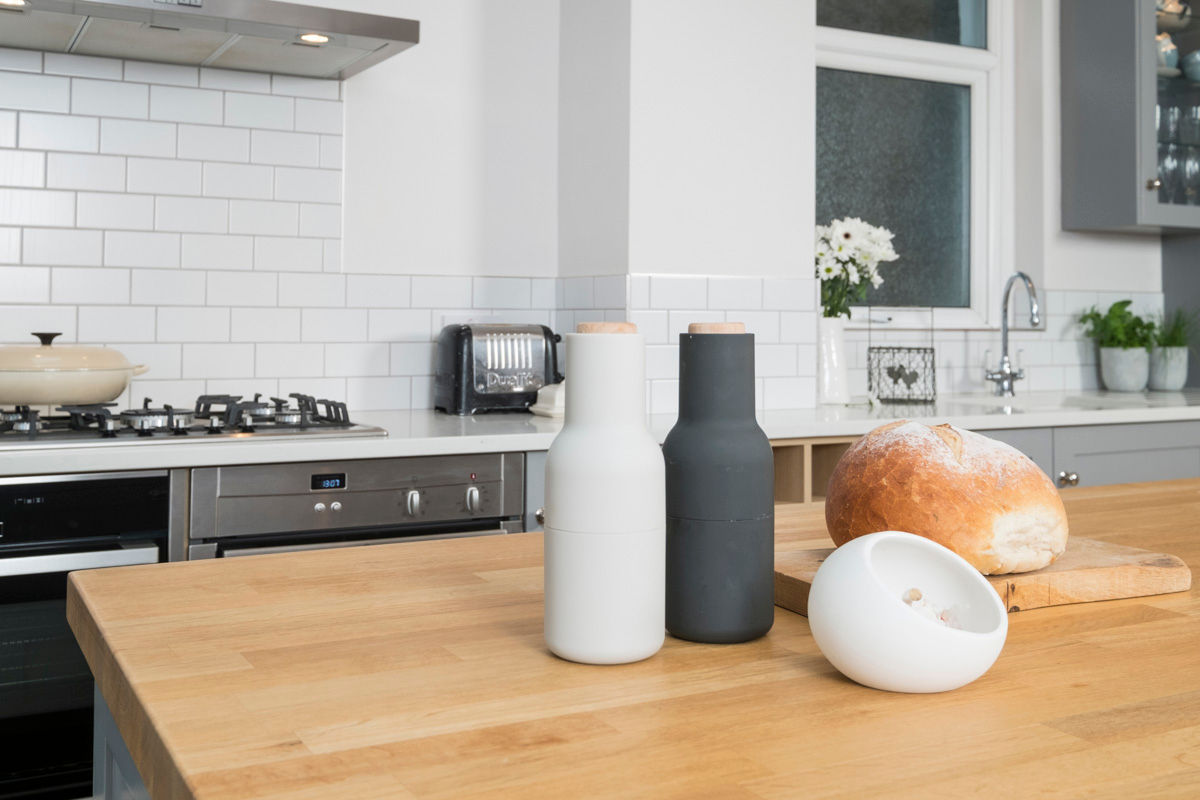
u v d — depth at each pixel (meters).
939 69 4.02
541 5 3.46
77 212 2.85
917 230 4.04
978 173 4.12
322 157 3.14
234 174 3.03
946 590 0.87
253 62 2.93
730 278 3.24
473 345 3.04
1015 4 4.16
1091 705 0.74
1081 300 4.28
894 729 0.70
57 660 2.20
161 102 2.93
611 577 0.82
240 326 3.05
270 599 1.02
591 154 3.29
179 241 2.97
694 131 3.18
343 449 2.41
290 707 0.73
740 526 0.88
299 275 3.13
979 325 4.08
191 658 0.84
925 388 3.75
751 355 0.90
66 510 2.19
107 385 2.42
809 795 0.59
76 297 2.86
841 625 0.77
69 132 2.83
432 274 3.31
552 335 3.17
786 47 3.32
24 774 2.19
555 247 3.50
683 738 0.68
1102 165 4.04
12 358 2.31
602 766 0.63
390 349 3.26
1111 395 4.02
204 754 0.64
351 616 0.96
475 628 0.93
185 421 2.50
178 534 2.29
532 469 2.64
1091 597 1.03
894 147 3.99
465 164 3.36
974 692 0.77
